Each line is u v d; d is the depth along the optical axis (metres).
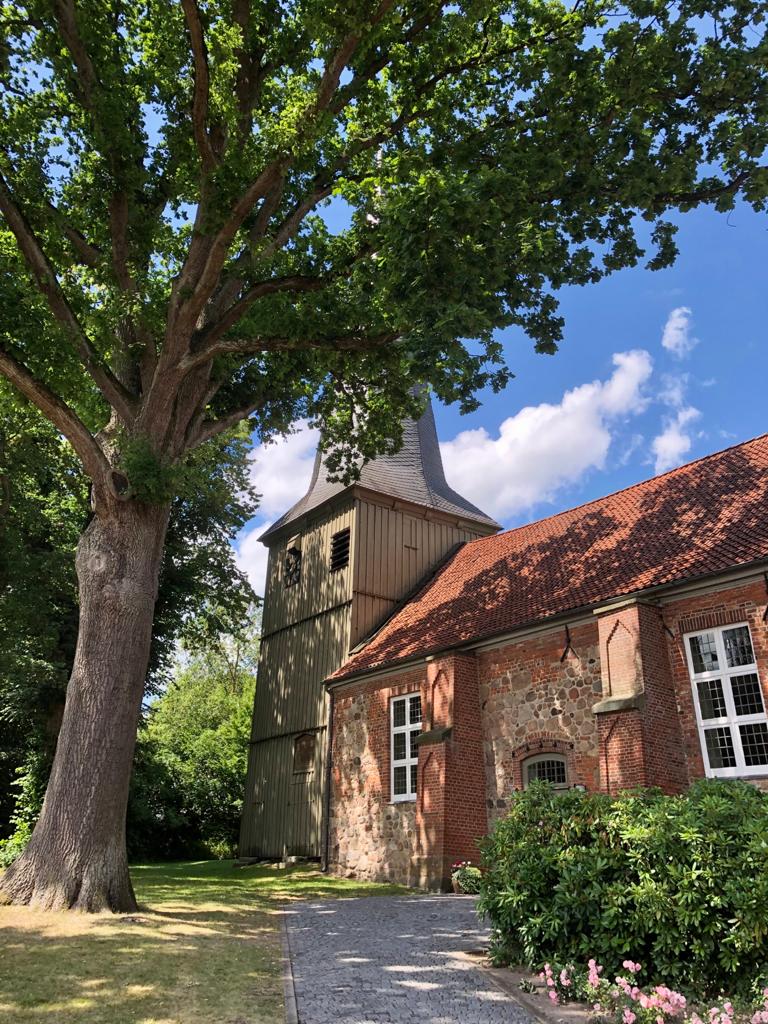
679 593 13.09
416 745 18.12
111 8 12.99
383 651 20.30
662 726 12.52
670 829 6.40
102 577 11.34
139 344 13.42
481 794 16.00
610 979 6.32
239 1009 5.74
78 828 10.04
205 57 10.96
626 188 11.77
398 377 15.10
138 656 11.23
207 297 12.08
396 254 10.61
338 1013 5.74
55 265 13.84
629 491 19.05
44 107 13.32
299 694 23.95
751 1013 5.37
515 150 11.59
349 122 13.47
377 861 18.11
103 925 8.77
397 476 25.84
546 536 19.98
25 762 23.67
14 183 12.53
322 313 12.80
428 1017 5.69
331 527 24.97
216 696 43.91
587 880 6.80
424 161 11.45
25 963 6.84
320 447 18.81
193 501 24.97
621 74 11.63
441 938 8.98
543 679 15.31
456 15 10.68
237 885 15.93
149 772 27.73
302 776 22.50
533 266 11.09
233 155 11.41
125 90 12.71
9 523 21.45
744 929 5.64
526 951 6.98
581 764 14.12
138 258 14.07
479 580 20.31
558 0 12.70
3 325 11.35
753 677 12.04
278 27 12.84
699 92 12.20
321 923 10.24
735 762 11.98
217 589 26.78
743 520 13.66
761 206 12.66
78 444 11.55
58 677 21.33
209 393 14.17
